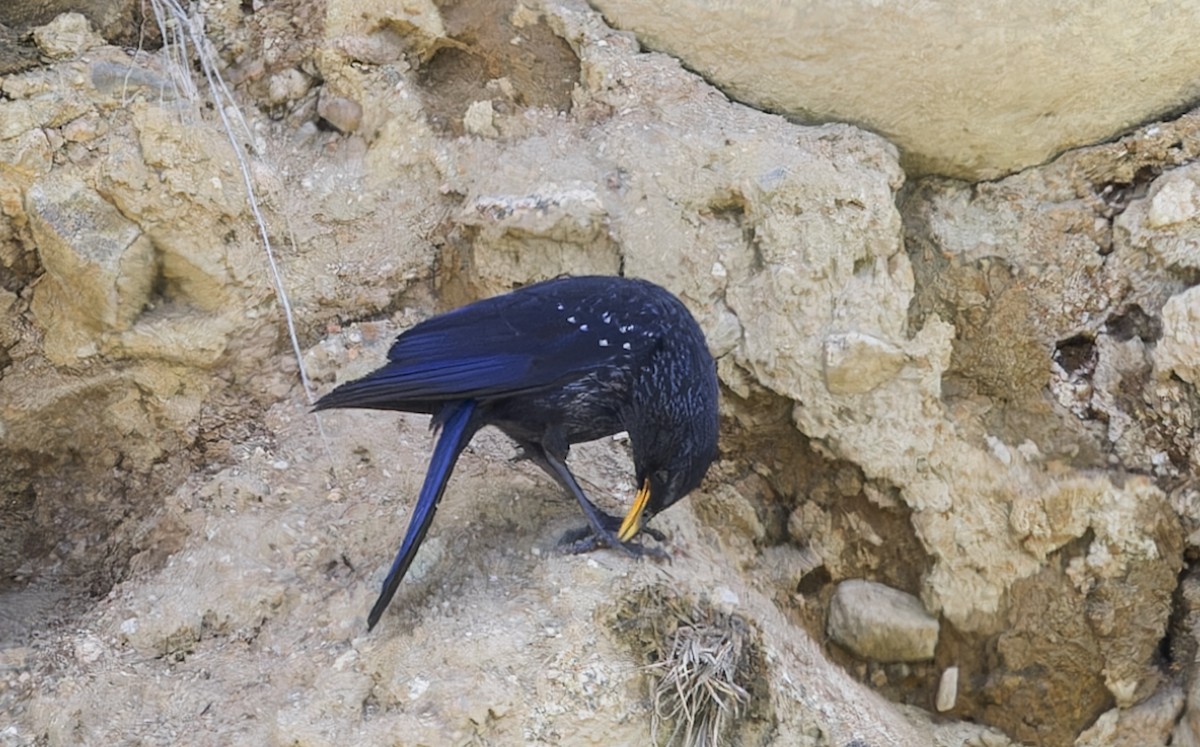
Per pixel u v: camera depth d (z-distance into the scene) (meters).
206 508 9.75
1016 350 10.83
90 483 10.31
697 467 9.02
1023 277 10.92
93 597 9.67
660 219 10.70
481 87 11.56
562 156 11.05
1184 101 11.01
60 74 10.35
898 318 10.48
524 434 9.34
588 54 11.39
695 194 10.74
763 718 9.04
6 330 10.18
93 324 10.12
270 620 9.02
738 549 10.68
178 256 10.24
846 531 10.70
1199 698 10.29
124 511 10.17
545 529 9.56
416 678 8.41
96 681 8.62
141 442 10.31
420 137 11.33
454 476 10.02
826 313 10.41
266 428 10.38
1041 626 10.42
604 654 8.64
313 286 10.84
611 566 9.10
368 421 10.40
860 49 10.91
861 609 10.54
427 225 11.13
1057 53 10.66
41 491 10.30
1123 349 10.69
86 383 10.20
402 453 10.16
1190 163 10.86
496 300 9.20
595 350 8.91
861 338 10.22
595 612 8.77
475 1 11.59
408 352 8.87
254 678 8.65
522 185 10.84
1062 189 11.07
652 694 8.60
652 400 8.89
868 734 9.62
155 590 9.25
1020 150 11.05
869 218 10.55
